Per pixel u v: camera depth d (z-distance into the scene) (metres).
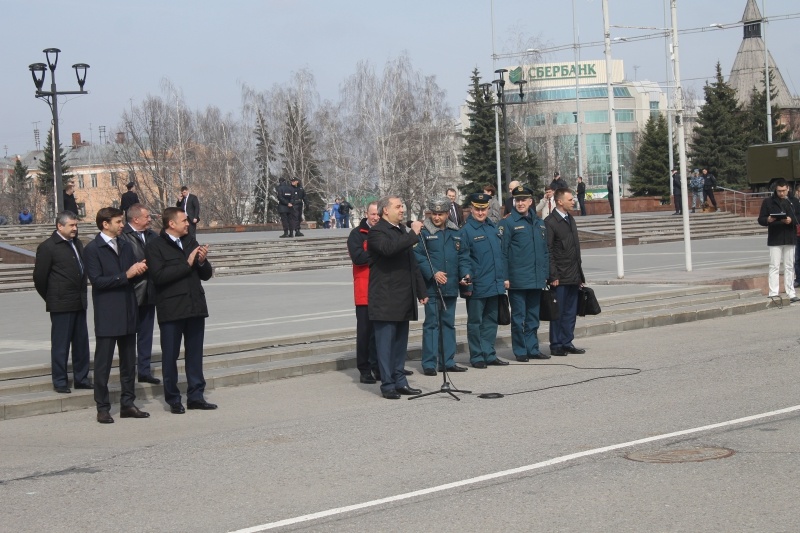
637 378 11.54
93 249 10.47
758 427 8.64
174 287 10.68
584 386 11.17
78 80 31.56
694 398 10.13
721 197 48.78
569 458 7.79
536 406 10.11
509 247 13.21
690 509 6.33
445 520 6.33
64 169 90.19
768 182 53.09
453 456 8.09
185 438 9.43
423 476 7.50
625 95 115.19
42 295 11.52
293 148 76.12
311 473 7.77
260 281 27.89
